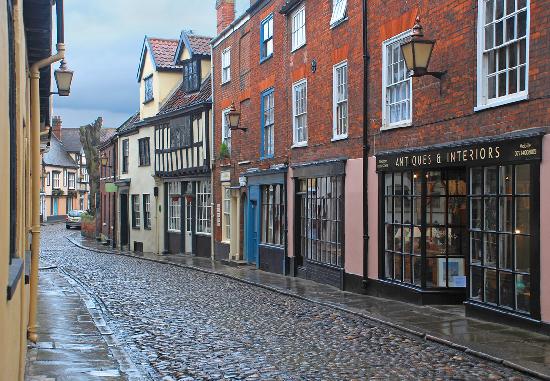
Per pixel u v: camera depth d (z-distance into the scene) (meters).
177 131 28.44
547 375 6.76
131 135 34.28
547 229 8.77
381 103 13.49
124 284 17.12
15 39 5.39
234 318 11.37
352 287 14.70
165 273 20.48
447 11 11.26
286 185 18.81
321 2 16.41
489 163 10.00
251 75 21.61
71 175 79.50
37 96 8.78
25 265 7.46
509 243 9.70
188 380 7.19
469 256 10.66
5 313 3.88
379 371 7.39
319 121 16.64
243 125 22.44
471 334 9.10
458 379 6.93
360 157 14.38
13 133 5.22
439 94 11.53
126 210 35.69
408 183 12.62
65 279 17.98
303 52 17.61
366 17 14.06
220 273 19.67
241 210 22.77
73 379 6.98
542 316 8.90
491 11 10.23
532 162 9.00
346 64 15.12
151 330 10.24
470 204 10.63
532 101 9.09
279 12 18.66
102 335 9.65
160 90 31.00
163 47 32.03
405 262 12.78
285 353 8.45
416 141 12.27
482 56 10.34
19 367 5.68
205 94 26.91
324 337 9.50
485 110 10.21
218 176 24.73
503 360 7.50
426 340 9.11
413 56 11.11
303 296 14.02
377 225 13.65
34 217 8.67
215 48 25.20
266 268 20.33
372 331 9.92
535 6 9.01
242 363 7.93
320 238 16.78
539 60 8.94
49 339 9.23
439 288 12.13
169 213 30.58
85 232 46.75
